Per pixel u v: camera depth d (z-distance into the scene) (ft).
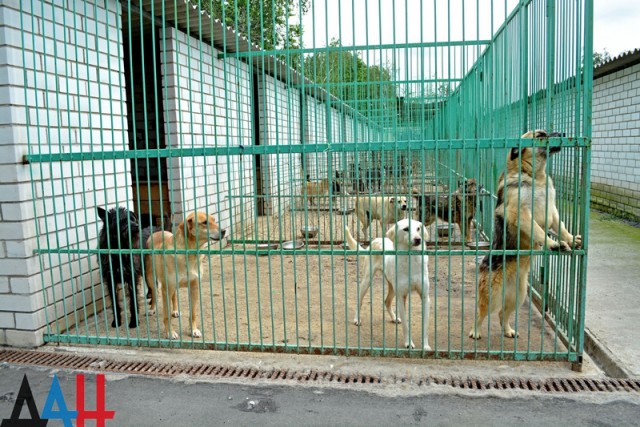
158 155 13.05
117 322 14.90
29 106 14.21
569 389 11.30
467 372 12.21
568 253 12.03
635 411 10.29
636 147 35.22
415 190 29.12
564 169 14.23
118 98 18.37
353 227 30.94
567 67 13.56
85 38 16.74
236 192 30.60
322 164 44.70
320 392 11.35
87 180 16.63
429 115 44.34
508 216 13.51
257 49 29.19
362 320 16.44
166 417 10.43
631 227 32.83
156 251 13.70
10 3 13.52
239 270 23.66
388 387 11.51
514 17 20.88
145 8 21.02
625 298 17.52
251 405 10.84
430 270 22.80
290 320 16.47
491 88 25.23
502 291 13.01
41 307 14.49
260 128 36.11
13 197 13.80
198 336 14.96
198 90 26.07
